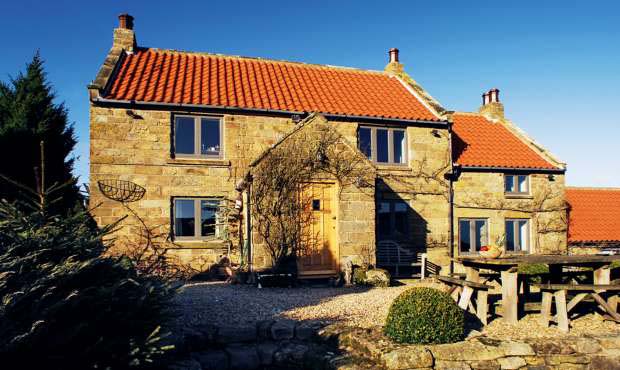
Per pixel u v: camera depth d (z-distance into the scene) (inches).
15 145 658.2
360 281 522.3
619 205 850.8
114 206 556.7
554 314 395.9
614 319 363.3
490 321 365.4
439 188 697.6
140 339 227.9
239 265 568.7
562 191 768.3
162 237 570.9
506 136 829.8
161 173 577.0
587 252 773.9
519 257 388.2
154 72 647.1
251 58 760.3
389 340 304.3
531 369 299.3
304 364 297.9
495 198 727.7
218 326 321.1
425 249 682.8
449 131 709.3
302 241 534.0
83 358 212.8
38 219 237.3
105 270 249.8
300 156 535.2
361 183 552.1
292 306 396.2
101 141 557.3
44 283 208.2
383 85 792.9
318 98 683.4
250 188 532.1
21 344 192.5
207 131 608.4
